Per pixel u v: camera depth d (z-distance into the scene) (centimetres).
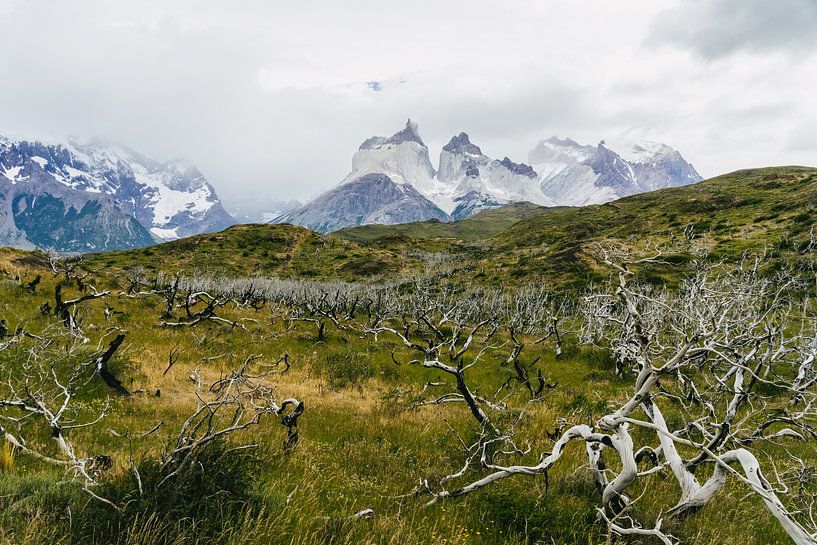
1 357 1191
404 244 14638
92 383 1159
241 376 881
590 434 639
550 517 639
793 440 1216
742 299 672
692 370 1772
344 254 12031
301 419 1121
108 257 10588
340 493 697
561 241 9412
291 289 6225
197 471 538
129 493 495
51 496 503
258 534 505
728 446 852
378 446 972
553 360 2342
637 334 630
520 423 1166
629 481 578
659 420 673
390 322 3447
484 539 608
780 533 713
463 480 798
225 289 5584
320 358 1912
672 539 580
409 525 605
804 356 900
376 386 1586
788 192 7981
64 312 1780
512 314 4106
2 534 410
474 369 2023
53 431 694
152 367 1417
